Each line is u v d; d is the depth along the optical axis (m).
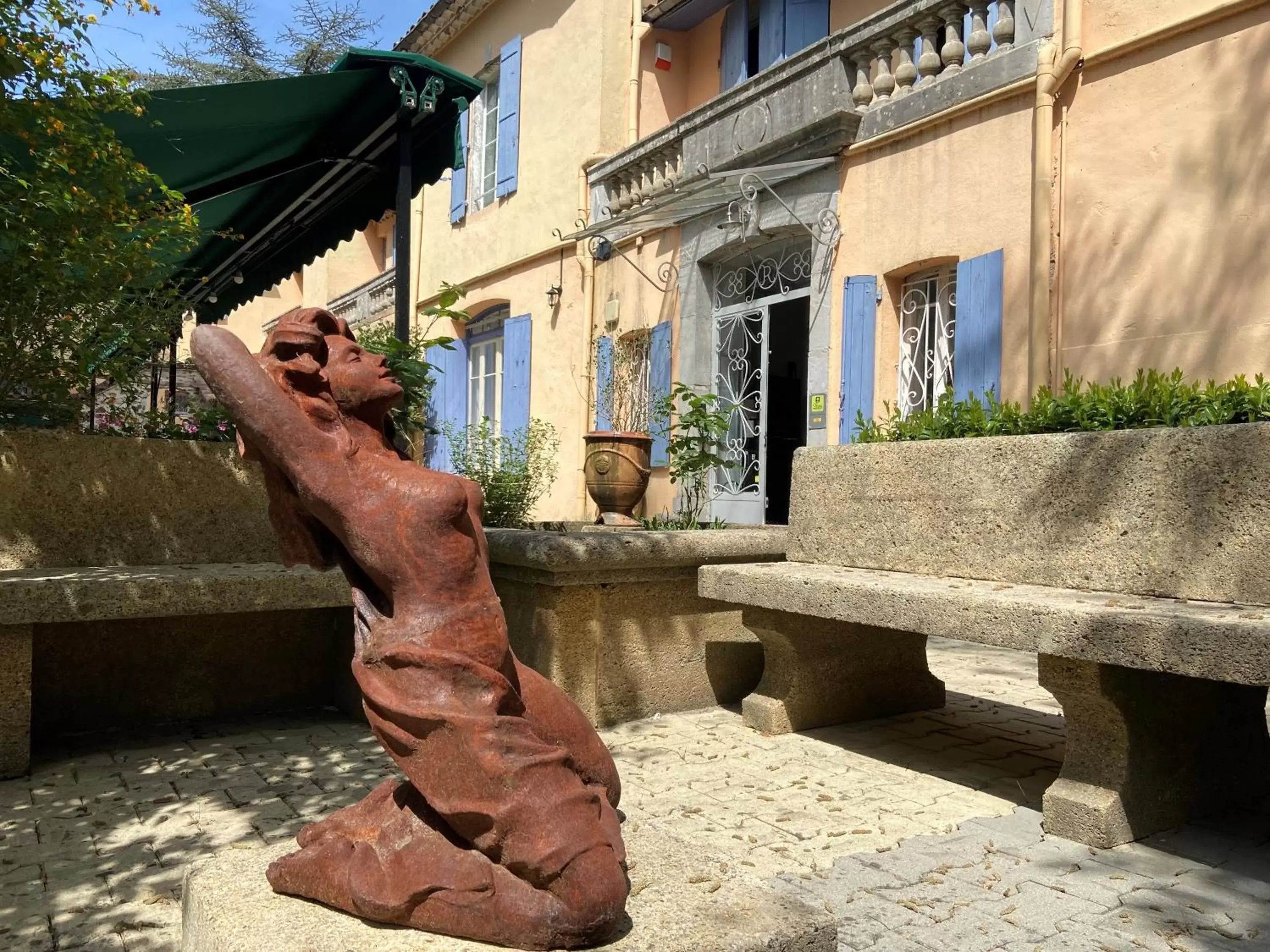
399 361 7.11
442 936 1.81
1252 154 5.70
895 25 7.55
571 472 11.46
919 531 4.60
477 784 1.80
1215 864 3.19
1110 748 3.41
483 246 13.36
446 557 1.92
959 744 4.72
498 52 13.06
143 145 7.10
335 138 7.96
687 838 3.44
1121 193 6.30
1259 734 3.86
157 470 5.28
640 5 10.94
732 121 9.10
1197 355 5.90
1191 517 3.51
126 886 3.02
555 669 4.90
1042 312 6.59
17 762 4.16
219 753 4.54
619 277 10.93
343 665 5.38
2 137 5.55
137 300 5.91
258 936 1.82
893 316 7.82
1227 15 5.80
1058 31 6.62
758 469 9.21
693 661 5.41
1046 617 3.31
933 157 7.41
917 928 2.72
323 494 1.94
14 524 4.93
